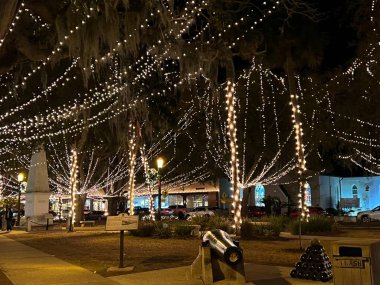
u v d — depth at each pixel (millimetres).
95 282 9789
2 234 27703
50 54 11227
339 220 36219
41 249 17312
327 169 42188
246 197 38812
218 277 8836
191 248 16047
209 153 41094
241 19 18641
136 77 23078
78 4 11570
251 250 15117
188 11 17328
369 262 6117
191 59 18672
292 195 50906
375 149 36500
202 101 33219
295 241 18172
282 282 9164
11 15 6773
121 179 43969
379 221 34531
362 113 32062
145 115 26594
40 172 31906
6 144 30688
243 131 35625
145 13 13406
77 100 24875
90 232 26422
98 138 33094
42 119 23438
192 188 55531
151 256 13875
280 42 24422
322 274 9266
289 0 22656
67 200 56938
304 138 34250
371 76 28234
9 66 10836
